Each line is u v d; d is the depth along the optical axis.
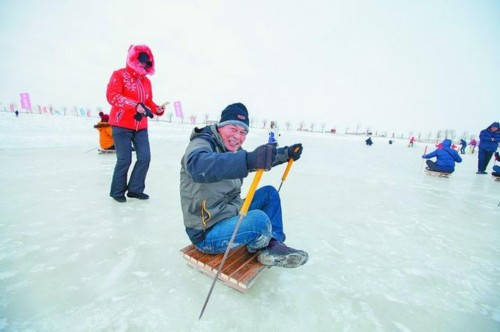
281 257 1.35
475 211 3.37
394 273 1.74
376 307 1.40
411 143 28.44
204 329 1.17
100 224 2.23
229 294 1.41
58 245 1.84
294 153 1.70
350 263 1.84
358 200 3.57
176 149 8.34
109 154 6.27
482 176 7.24
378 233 2.41
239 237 1.35
